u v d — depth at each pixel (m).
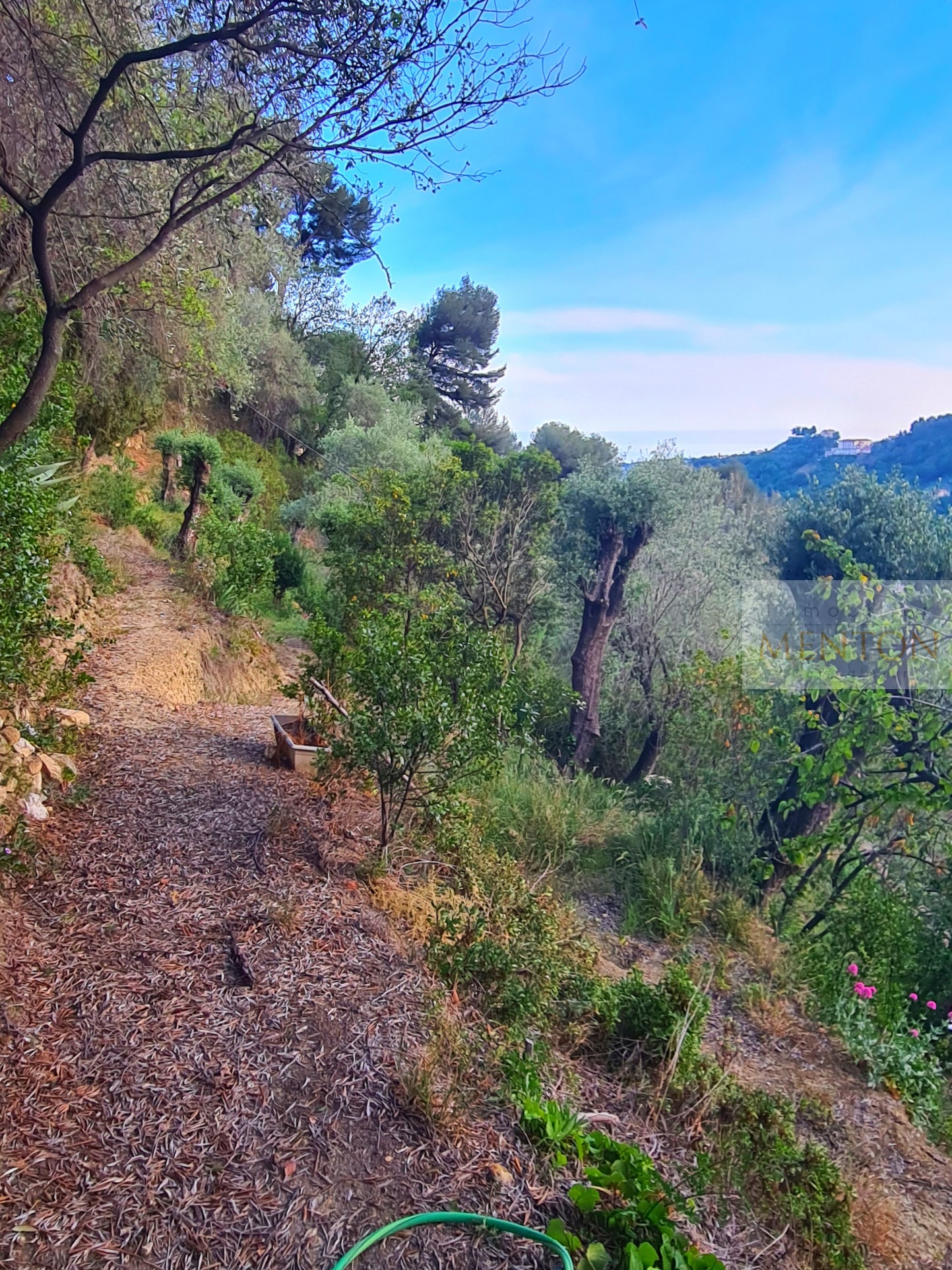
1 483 3.76
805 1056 4.03
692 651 9.11
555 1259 1.99
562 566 9.30
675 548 9.63
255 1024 2.62
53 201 2.97
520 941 3.48
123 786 4.31
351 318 25.23
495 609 9.09
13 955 2.73
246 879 3.50
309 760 4.90
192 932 3.06
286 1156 2.14
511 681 6.44
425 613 7.45
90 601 7.76
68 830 3.70
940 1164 3.46
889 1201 3.06
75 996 2.59
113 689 6.05
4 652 3.79
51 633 4.32
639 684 9.50
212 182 3.57
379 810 4.54
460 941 3.35
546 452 9.08
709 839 6.02
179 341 8.93
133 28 3.78
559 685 8.50
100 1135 2.08
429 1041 2.70
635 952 4.66
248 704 7.85
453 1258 1.93
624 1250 2.03
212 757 4.99
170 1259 1.79
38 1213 1.82
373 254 3.70
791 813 6.44
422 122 3.21
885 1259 2.73
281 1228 1.92
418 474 9.32
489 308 33.94
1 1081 2.18
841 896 5.79
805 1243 2.57
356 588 8.62
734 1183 2.67
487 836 5.22
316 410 21.47
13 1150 1.98
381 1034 2.70
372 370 25.03
